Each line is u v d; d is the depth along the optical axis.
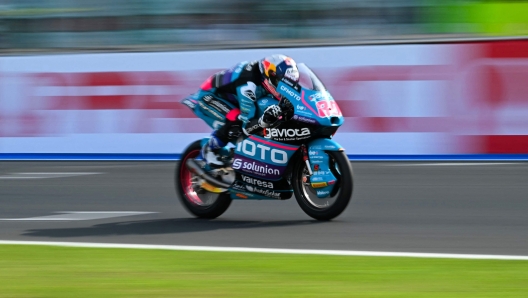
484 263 17.78
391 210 26.50
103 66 45.00
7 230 23.98
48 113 45.88
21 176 38.28
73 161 44.66
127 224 24.69
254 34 42.81
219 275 16.72
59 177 37.47
